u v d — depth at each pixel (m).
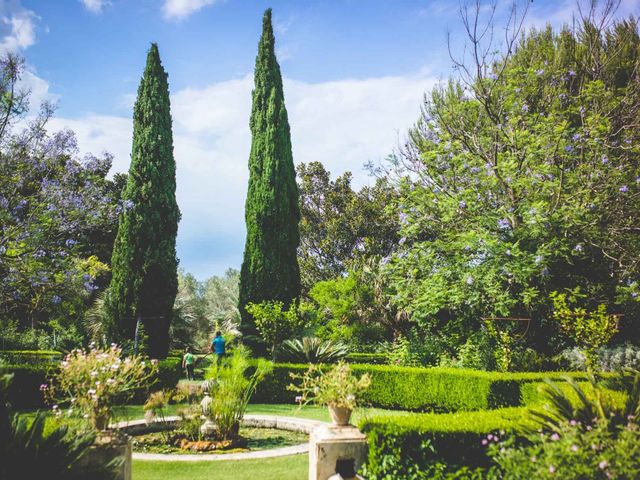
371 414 9.28
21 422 3.67
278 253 16.02
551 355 11.09
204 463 5.82
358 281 17.16
